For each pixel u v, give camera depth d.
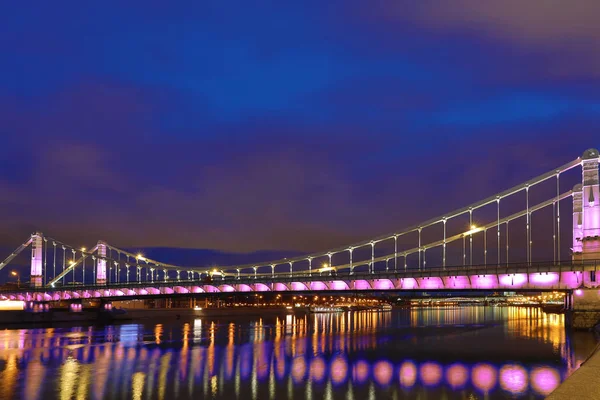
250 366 64.56
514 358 69.50
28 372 60.47
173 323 148.75
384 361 68.56
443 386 52.03
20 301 146.50
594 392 17.06
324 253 118.81
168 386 52.53
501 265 83.06
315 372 60.22
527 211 97.75
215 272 139.25
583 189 87.06
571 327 95.69
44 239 164.75
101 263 167.50
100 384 53.56
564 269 79.25
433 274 83.81
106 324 143.88
